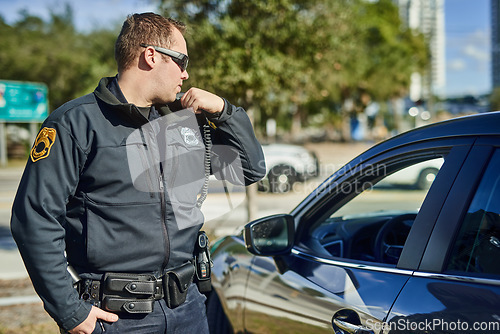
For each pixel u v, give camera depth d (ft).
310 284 6.49
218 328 8.71
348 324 5.71
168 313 5.57
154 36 5.56
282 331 6.90
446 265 5.09
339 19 22.27
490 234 5.06
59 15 82.84
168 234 5.52
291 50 22.18
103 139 5.27
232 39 20.53
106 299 5.35
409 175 7.43
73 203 5.38
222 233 16.76
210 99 5.83
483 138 5.24
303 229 7.35
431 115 90.38
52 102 83.87
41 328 13.03
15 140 94.17
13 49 80.59
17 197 5.07
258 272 7.69
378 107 140.56
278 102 24.12
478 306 4.64
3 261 20.56
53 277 5.00
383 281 5.57
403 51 126.93
